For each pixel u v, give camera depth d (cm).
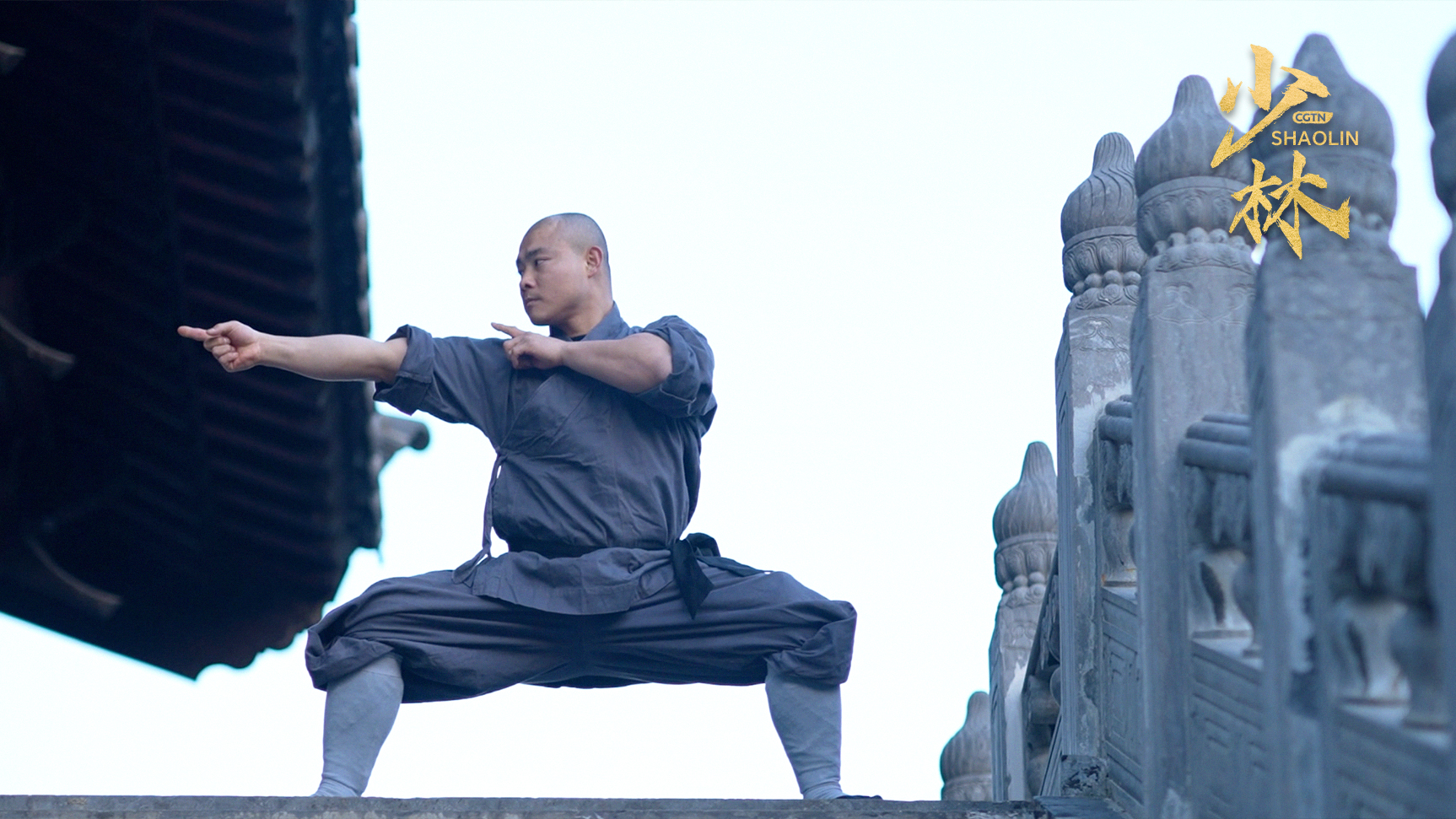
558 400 544
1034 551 741
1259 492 364
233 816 445
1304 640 348
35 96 816
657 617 532
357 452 986
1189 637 432
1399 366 356
